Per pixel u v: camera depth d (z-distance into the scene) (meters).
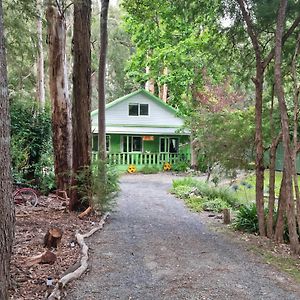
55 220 7.41
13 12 7.83
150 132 21.41
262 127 7.29
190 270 4.71
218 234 6.88
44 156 11.54
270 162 6.72
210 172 12.15
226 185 12.88
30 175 11.30
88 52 8.30
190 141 20.73
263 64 6.56
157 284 4.16
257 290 4.06
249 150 8.23
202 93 16.00
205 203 10.03
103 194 8.23
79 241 5.77
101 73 9.92
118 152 21.25
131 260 5.07
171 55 16.66
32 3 8.07
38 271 4.28
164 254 5.43
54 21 10.33
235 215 8.66
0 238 2.84
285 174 6.06
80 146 8.34
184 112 19.00
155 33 16.08
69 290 3.88
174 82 18.31
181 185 13.16
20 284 3.81
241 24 6.93
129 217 8.43
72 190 8.40
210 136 9.33
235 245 6.07
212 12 7.20
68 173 9.23
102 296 3.77
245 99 15.12
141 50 17.89
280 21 5.62
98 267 4.71
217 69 11.21
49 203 9.54
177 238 6.48
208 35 7.95
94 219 7.77
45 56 19.70
